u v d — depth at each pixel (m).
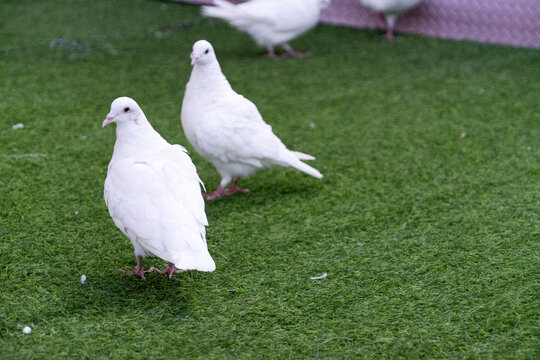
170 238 4.08
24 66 9.54
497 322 4.29
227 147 5.80
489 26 10.87
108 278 4.79
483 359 3.95
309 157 6.26
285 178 6.57
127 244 5.26
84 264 4.96
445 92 8.82
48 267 4.89
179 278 4.80
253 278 4.81
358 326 4.28
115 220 4.38
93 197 6.00
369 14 11.84
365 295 4.61
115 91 8.76
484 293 4.60
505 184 6.25
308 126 7.81
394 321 4.32
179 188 4.30
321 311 4.44
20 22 11.62
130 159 4.43
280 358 3.97
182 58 10.15
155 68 9.69
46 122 7.67
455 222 5.61
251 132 5.86
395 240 5.34
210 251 5.17
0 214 5.63
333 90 8.95
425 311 4.43
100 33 11.17
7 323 4.23
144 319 4.32
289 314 4.40
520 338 4.13
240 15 9.70
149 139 4.53
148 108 8.25
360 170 6.68
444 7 11.14
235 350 4.04
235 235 5.42
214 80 5.84
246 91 8.88
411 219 5.68
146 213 4.18
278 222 5.65
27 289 4.61
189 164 4.49
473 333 4.19
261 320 4.33
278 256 5.12
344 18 12.11
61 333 4.16
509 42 10.77
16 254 5.04
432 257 5.07
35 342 4.07
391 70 9.70
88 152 6.92
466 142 7.27
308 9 9.93
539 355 3.97
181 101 8.52
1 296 4.52
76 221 5.57
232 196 6.19
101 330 4.20
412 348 4.06
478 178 6.41
